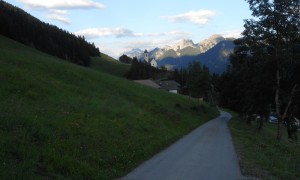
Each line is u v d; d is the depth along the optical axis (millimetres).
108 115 23531
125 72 169875
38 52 74562
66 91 26375
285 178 13938
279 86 37250
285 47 34562
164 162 16844
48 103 20453
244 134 36062
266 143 27391
